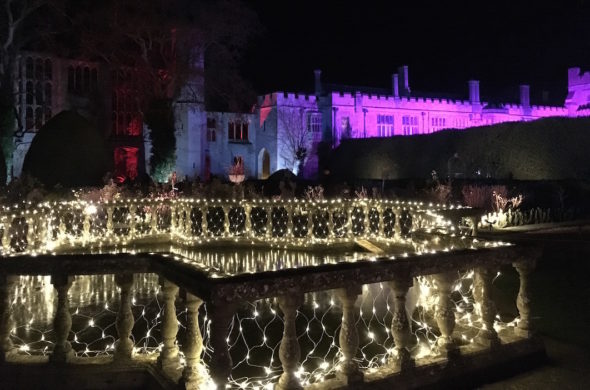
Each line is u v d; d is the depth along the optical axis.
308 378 5.39
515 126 36.62
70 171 26.72
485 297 5.48
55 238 16.39
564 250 13.60
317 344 6.58
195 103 43.12
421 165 43.38
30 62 38.22
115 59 38.50
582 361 5.66
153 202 16.53
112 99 42.19
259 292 4.00
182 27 37.41
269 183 35.34
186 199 16.39
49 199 19.02
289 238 14.93
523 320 5.72
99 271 5.09
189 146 44.72
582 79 57.25
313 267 4.38
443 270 5.03
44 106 38.31
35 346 6.62
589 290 8.91
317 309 8.24
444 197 20.48
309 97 53.31
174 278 4.51
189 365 4.50
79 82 40.75
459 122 57.31
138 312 8.25
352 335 4.52
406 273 4.77
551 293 8.72
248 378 5.47
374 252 13.80
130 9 36.34
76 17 36.44
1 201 16.42
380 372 4.73
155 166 35.88
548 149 34.41
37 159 26.78
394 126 54.59
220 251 14.49
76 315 8.10
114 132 42.31
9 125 30.69
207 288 3.87
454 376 5.00
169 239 16.42
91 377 5.11
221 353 3.91
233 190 21.34
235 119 52.41
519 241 6.25
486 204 20.78
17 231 14.13
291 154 52.03
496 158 37.38
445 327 5.16
